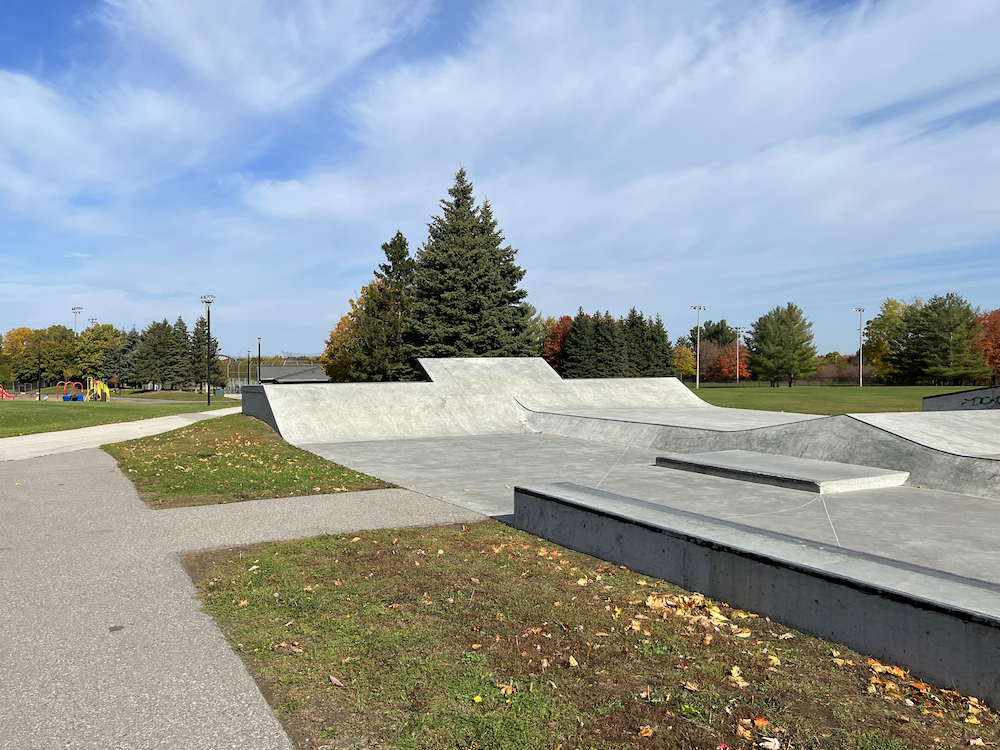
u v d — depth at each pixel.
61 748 2.70
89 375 86.19
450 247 36.59
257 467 10.96
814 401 29.38
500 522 6.99
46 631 3.96
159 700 3.12
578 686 3.30
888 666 3.47
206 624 4.09
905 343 60.97
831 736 2.85
